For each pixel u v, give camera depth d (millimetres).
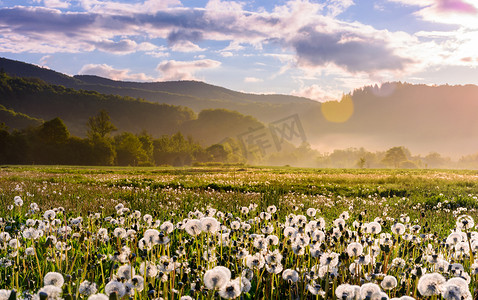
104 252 4559
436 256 3451
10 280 3508
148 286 3086
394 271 3691
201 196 12398
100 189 15484
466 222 3664
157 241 3164
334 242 3713
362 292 2229
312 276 3113
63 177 25156
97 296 1930
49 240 3572
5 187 13438
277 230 4746
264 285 3436
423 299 2887
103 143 109875
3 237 3801
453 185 22672
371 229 3986
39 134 107938
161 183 20609
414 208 11352
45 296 1909
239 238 4141
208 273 2281
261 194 13422
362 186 21500
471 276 3451
